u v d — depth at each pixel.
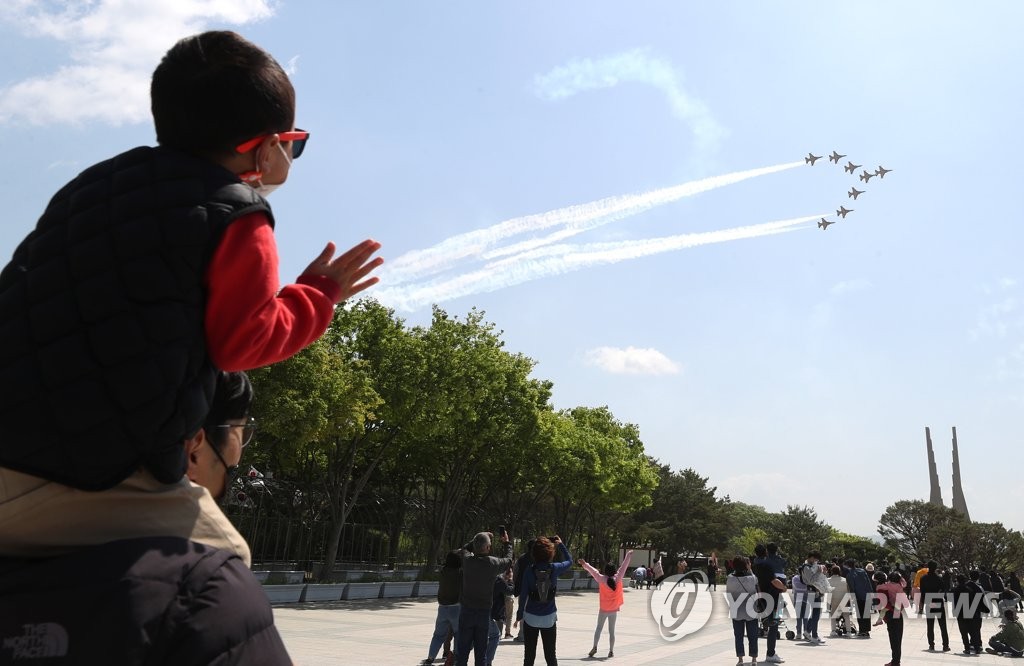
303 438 22.86
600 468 48.88
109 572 1.19
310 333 1.57
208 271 1.35
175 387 1.29
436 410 29.53
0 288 1.35
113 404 1.24
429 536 40.88
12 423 1.24
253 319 1.39
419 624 20.95
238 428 1.70
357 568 37.56
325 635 17.17
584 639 19.98
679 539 87.44
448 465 39.44
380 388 28.25
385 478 41.03
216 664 1.20
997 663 18.89
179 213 1.34
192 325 1.33
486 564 11.49
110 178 1.41
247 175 1.62
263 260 1.40
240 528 29.00
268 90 1.57
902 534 104.50
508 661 14.70
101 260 1.29
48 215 1.40
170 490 1.34
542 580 11.66
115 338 1.25
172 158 1.45
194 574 1.24
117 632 1.15
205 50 1.57
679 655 17.28
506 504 46.53
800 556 93.06
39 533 1.24
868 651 20.48
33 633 1.16
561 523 56.66
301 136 1.67
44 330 1.26
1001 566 96.31
